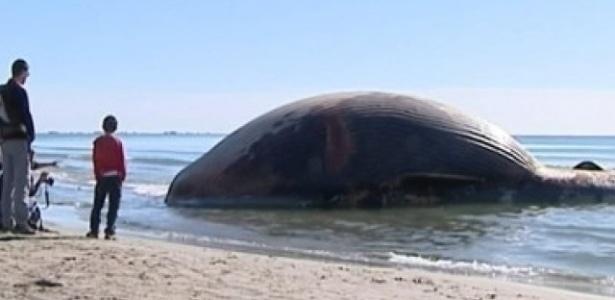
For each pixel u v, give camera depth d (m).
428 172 23.89
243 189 23.95
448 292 9.05
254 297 8.29
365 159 23.66
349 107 24.42
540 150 102.94
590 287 10.51
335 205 23.69
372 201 23.70
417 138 24.03
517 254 13.63
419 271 11.34
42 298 7.89
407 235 16.30
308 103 25.19
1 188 12.41
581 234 16.42
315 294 8.58
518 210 22.06
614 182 25.80
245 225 18.25
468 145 24.36
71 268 9.42
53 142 178.50
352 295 8.61
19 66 11.71
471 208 22.69
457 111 25.48
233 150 24.61
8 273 9.01
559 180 25.39
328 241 15.27
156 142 184.75
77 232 14.48
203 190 24.22
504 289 9.55
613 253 13.72
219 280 9.12
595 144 151.12
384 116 24.23
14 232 12.09
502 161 24.66
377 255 13.34
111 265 9.70
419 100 25.30
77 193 26.77
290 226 18.08
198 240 15.22
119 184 12.91
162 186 31.38
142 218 19.66
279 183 23.75
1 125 11.88
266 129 24.62
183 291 8.43
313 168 23.72
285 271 9.99
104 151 12.80
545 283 10.79
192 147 119.31
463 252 13.85
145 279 8.96
